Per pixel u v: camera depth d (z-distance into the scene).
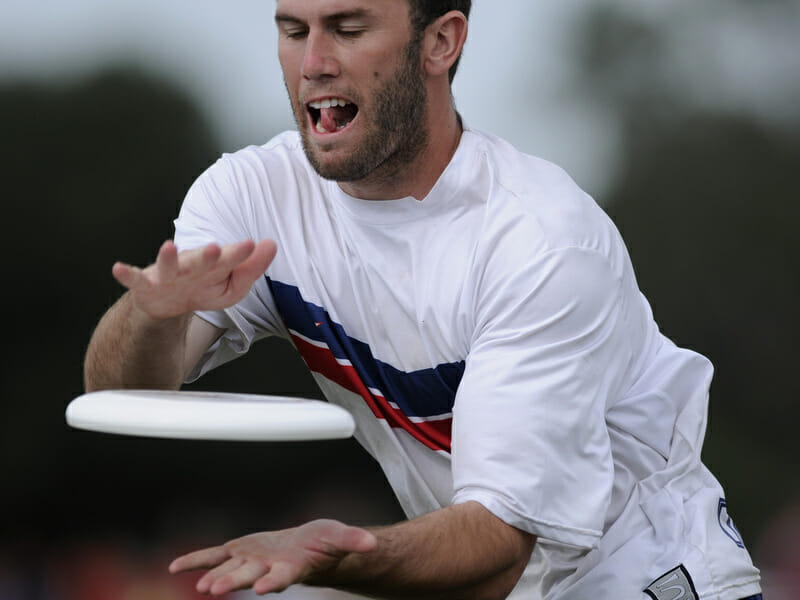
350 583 6.89
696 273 35.72
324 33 8.15
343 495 34.31
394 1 8.20
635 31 35.69
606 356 8.49
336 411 6.97
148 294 7.07
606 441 8.45
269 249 7.12
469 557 7.48
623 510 9.34
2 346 35.25
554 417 8.04
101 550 32.75
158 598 31.05
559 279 8.21
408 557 7.14
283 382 34.31
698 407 9.52
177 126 36.44
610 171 36.00
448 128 8.88
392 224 8.85
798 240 35.59
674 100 35.78
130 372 8.07
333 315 9.16
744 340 35.75
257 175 9.31
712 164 35.66
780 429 35.53
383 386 9.20
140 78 36.44
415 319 8.82
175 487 34.03
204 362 9.54
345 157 8.35
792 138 35.94
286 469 34.22
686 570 9.09
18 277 35.50
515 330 8.20
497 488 7.79
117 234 36.03
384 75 8.25
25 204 35.66
